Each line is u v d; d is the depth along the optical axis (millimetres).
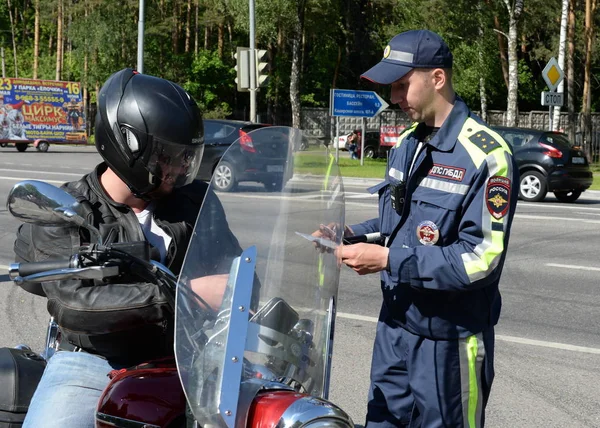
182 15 52750
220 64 46781
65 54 50125
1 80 31641
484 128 2799
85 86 43375
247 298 2070
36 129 32625
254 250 2145
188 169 2596
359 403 4629
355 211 13062
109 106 2535
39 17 50562
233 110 49281
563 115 43938
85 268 2121
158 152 2516
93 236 2553
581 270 8602
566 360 5484
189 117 2549
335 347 5652
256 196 2215
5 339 5754
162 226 2711
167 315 2301
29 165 22625
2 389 2576
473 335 2828
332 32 42906
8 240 9812
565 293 7508
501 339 5969
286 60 48906
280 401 1961
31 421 2387
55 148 35969
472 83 41938
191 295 2025
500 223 2668
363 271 2758
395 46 2900
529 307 6949
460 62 40281
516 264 8906
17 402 2553
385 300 3004
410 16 37219
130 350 2514
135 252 2262
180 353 1940
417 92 2865
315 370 2295
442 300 2809
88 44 41781
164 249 2703
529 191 16125
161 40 44750
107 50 41750
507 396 4797
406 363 2928
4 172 19531
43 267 2160
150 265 2191
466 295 2809
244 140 2209
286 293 2225
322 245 2391
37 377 2637
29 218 2234
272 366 2129
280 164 2275
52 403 2408
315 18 38812
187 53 47531
